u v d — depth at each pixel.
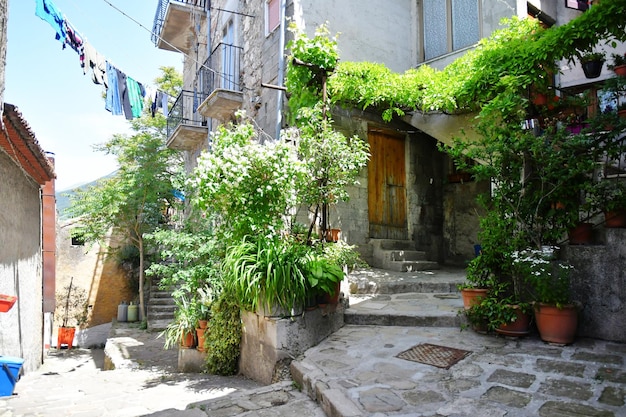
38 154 6.40
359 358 3.82
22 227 6.91
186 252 6.55
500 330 4.05
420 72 7.17
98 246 14.88
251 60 8.56
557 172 4.14
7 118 5.07
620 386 2.90
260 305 4.26
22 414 3.64
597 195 4.06
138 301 14.74
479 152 4.59
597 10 4.84
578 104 5.12
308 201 5.04
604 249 3.93
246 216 4.52
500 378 3.18
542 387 2.98
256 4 8.52
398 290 6.14
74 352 12.76
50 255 10.02
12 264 6.32
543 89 5.45
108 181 14.80
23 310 7.01
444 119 7.40
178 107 11.88
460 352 3.76
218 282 5.82
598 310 3.93
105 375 6.19
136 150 13.39
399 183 8.60
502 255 4.32
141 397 4.02
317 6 7.53
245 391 3.67
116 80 6.45
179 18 12.21
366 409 2.81
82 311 14.42
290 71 6.07
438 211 9.18
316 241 5.16
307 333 4.26
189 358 5.84
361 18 8.09
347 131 7.74
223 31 10.49
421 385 3.17
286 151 4.61
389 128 8.41
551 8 7.47
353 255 5.09
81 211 12.23
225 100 8.52
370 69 7.04
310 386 3.42
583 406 2.67
